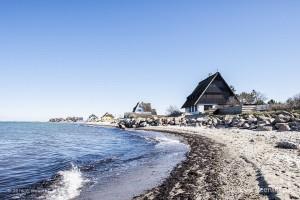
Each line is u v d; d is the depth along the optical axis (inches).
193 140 1348.4
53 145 1518.2
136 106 5147.6
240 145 999.6
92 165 769.6
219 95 2967.5
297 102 2187.5
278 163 617.6
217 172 574.6
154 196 443.2
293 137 1152.8
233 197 405.4
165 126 2827.3
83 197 459.8
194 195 430.0
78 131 3304.6
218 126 2082.9
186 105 3282.5
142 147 1246.9
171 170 647.1
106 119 7111.2
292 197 377.1
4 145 1539.1
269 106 2253.9
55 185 542.0
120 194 469.4
